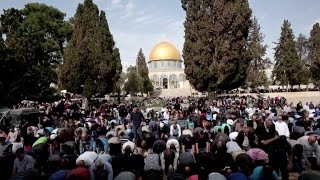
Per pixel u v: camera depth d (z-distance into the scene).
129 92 76.00
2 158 9.85
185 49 42.06
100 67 44.12
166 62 116.19
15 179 8.14
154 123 16.47
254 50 64.19
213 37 40.72
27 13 54.88
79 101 49.97
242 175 7.80
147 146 12.30
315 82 67.06
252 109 25.50
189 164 8.46
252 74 64.38
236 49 41.03
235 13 40.09
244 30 42.28
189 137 12.28
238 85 43.09
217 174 7.75
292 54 65.62
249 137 11.72
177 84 114.69
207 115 21.75
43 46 35.59
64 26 55.53
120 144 12.02
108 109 30.17
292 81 66.06
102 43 45.53
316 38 68.75
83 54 41.72
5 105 27.53
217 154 10.42
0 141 12.27
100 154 10.27
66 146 11.08
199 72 40.44
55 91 37.53
